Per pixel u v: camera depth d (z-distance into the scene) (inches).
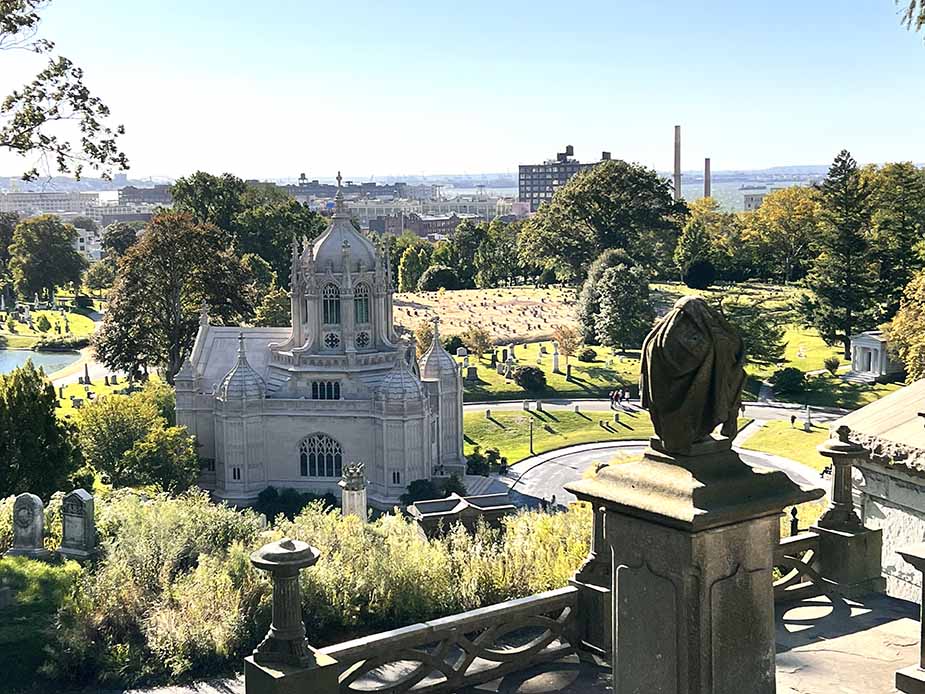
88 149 1867.6
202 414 3602.4
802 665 622.8
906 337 3791.8
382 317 3727.9
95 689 1117.1
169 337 4606.3
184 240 4525.1
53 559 1626.5
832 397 4722.0
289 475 3543.3
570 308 6978.4
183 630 1153.4
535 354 5787.4
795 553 756.6
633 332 5634.8
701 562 442.6
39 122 1812.3
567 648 634.8
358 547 1213.1
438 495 3361.2
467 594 1080.2
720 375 449.7
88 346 7234.3
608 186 7175.2
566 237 7278.5
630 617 474.0
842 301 5187.0
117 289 4584.2
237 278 4867.1
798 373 4852.4
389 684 566.9
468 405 4896.7
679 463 459.2
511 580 1085.1
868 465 926.4
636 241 7224.4
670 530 447.5
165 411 3865.7
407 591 1105.4
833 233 5157.5
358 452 3494.1
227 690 1088.2
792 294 6678.2
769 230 7327.8
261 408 3511.3
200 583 1217.4
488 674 603.5
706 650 448.5
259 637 1174.3
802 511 1603.1
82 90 1841.8
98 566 1453.0
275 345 3784.5
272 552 501.7
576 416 4608.8
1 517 1823.3
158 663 1147.9
